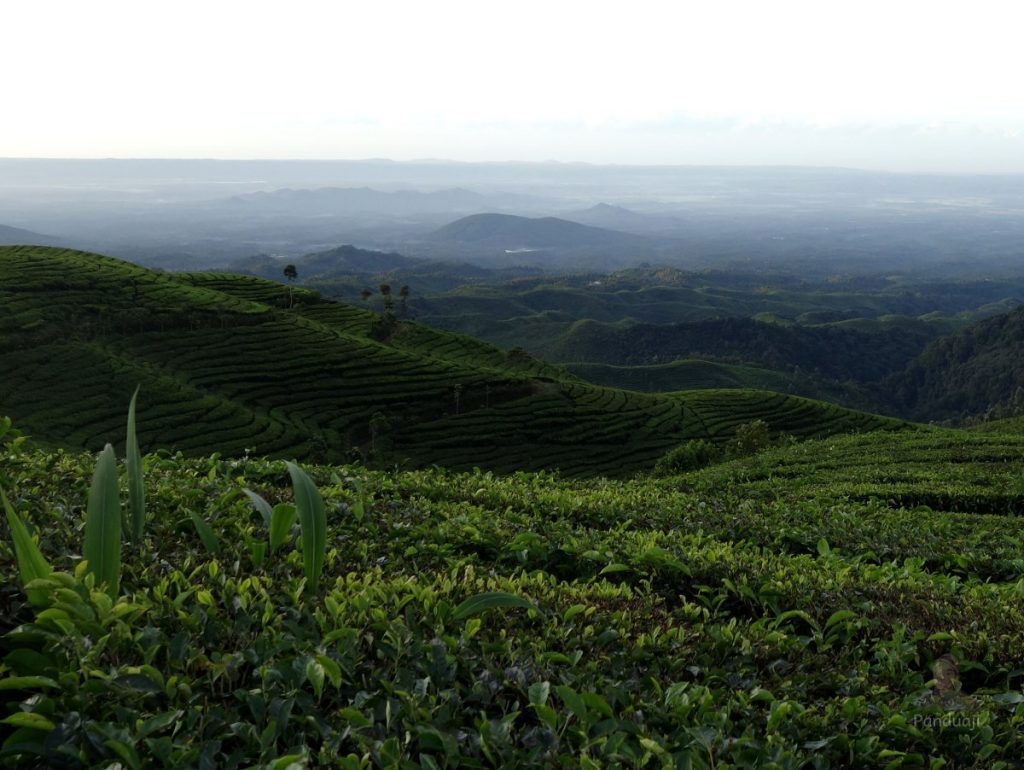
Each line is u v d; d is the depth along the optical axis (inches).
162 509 256.8
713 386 6791.3
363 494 331.9
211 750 118.6
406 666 154.5
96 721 121.6
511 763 126.2
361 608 174.1
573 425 3070.9
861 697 174.9
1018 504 684.7
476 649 168.7
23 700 128.9
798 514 468.1
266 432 2615.7
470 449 2829.7
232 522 249.6
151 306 3452.3
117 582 159.3
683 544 315.6
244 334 3432.6
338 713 133.6
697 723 150.0
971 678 219.8
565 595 222.5
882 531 439.8
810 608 244.8
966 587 326.0
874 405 7864.2
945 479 790.5
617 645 188.1
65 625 133.1
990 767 158.7
